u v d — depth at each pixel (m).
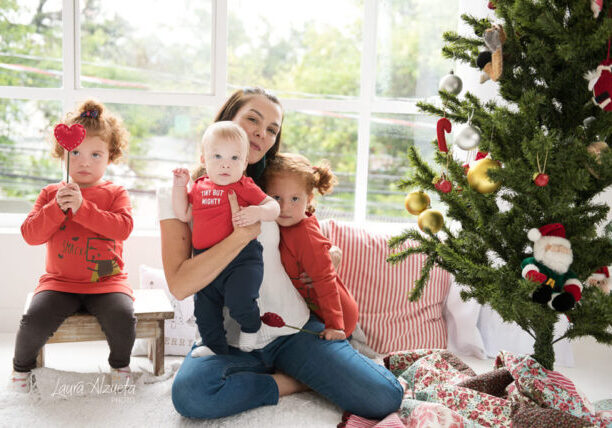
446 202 1.72
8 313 2.33
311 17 2.62
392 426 1.54
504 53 1.56
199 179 1.73
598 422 1.59
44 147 2.49
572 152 1.44
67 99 2.45
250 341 1.68
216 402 1.61
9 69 2.42
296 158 1.90
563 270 1.47
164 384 1.88
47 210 1.86
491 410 1.65
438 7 2.58
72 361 2.08
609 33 1.38
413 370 1.88
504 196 1.63
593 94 1.47
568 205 1.48
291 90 2.67
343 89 2.69
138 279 2.39
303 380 1.75
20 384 1.80
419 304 2.27
